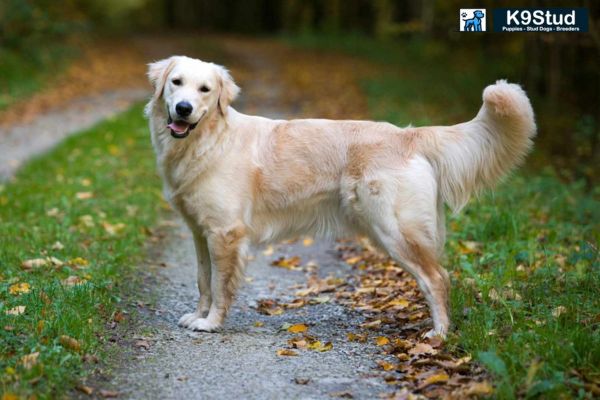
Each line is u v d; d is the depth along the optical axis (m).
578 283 5.73
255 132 5.57
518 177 9.99
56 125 16.28
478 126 5.25
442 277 5.26
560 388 3.99
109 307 5.66
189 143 5.39
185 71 5.36
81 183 10.19
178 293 6.48
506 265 6.15
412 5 31.33
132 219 8.51
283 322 5.81
